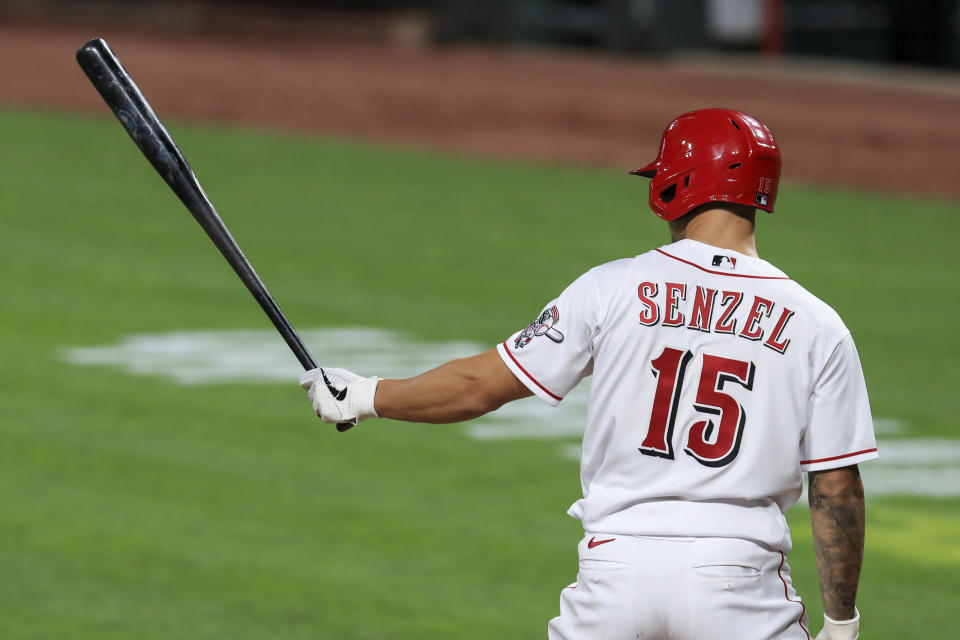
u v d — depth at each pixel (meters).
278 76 110.62
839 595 12.03
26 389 31.42
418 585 21.11
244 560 21.91
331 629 19.34
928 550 23.41
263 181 64.69
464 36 147.88
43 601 20.00
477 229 54.50
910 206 63.72
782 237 54.88
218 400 30.97
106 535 22.80
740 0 138.25
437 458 27.67
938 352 37.91
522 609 20.31
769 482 11.68
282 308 40.12
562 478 26.61
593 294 11.96
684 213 12.23
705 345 11.70
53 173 63.75
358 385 12.55
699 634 11.41
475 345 36.47
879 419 31.42
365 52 135.00
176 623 19.38
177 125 85.06
